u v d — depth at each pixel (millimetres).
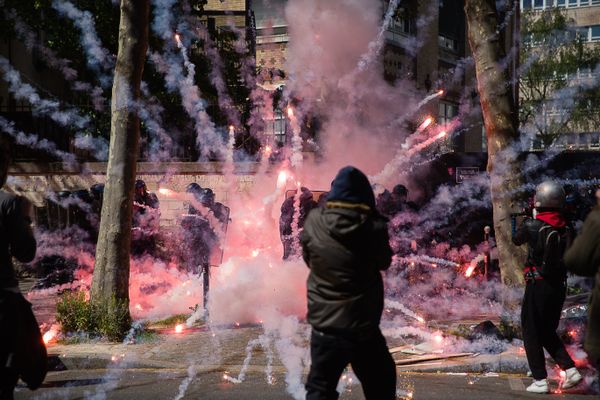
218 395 6512
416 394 6492
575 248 4574
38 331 4965
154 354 8195
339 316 4406
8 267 4863
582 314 7426
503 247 8438
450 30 25375
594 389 6512
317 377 4520
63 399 6512
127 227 9172
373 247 4422
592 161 17125
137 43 9172
